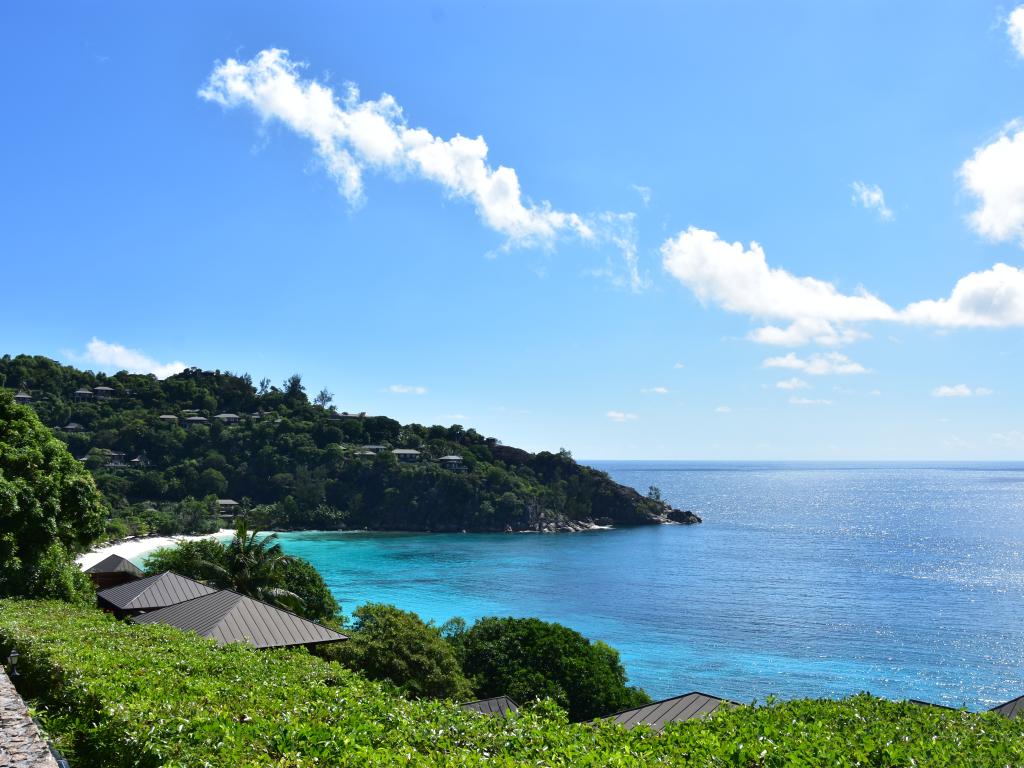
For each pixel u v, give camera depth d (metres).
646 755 10.73
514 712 12.86
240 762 8.93
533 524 198.25
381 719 11.84
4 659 19.19
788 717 15.08
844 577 121.81
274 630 24.75
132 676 13.55
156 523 149.88
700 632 81.88
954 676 65.00
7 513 32.00
